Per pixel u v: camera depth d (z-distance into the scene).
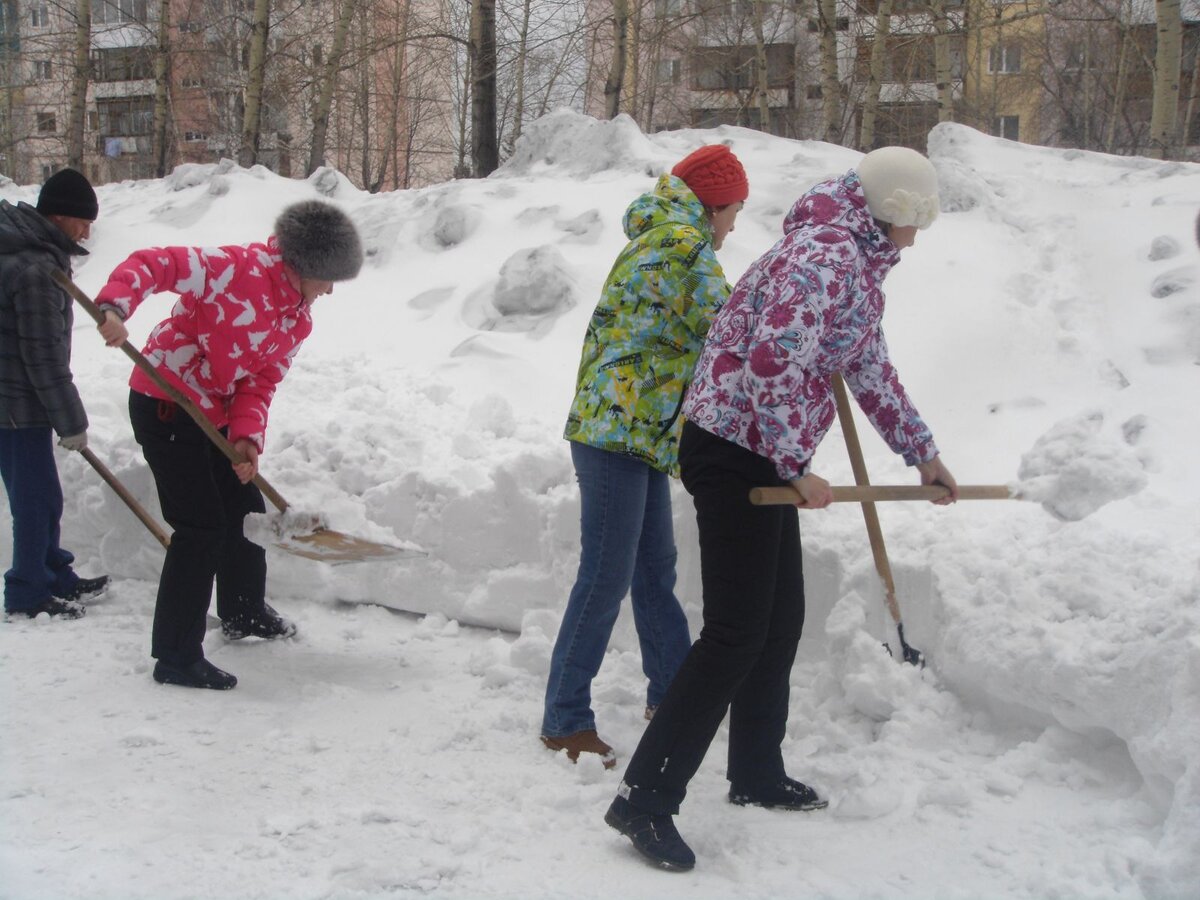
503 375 5.16
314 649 3.98
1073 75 24.47
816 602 3.44
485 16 11.56
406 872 2.48
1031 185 6.01
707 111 24.17
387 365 5.47
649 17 18.67
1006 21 12.12
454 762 3.08
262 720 3.36
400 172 26.00
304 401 5.04
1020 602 3.00
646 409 2.97
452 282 6.22
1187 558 2.88
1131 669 2.64
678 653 3.26
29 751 3.11
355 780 2.96
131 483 4.60
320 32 17.36
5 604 4.29
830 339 2.51
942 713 3.09
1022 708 2.98
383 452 4.45
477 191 7.21
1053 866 2.44
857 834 2.66
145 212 8.09
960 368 4.52
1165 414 3.74
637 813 2.55
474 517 4.11
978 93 21.66
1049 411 4.13
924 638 3.23
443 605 4.19
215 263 3.47
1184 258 4.89
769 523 2.54
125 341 3.27
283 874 2.48
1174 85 9.74
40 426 4.20
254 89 11.75
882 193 2.50
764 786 2.81
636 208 3.06
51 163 26.59
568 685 3.11
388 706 3.46
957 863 2.50
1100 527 3.12
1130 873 2.35
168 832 2.67
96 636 4.09
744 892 2.43
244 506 3.97
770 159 7.12
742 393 2.51
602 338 3.04
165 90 14.40
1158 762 2.49
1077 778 2.77
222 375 3.59
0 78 22.88
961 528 3.39
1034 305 4.87
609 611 3.08
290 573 4.43
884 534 3.44
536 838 2.67
